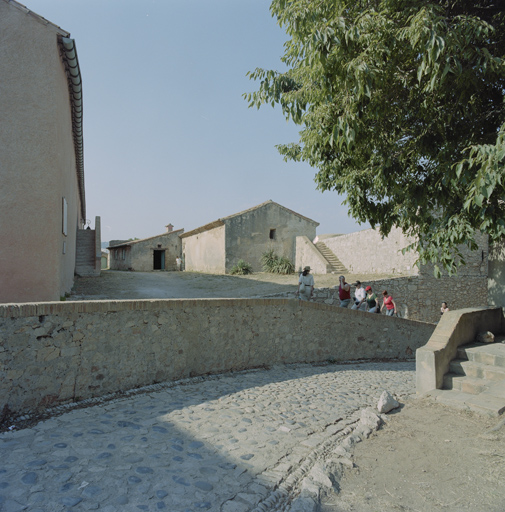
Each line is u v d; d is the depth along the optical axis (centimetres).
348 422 488
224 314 715
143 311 574
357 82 488
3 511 259
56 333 460
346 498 316
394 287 1719
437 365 595
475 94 562
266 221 2750
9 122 738
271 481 330
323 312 930
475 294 1886
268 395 591
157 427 425
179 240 3844
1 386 403
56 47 775
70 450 351
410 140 631
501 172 407
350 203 678
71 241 1509
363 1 548
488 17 554
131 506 279
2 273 726
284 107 653
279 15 589
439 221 594
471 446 409
